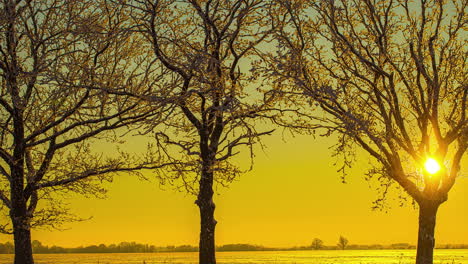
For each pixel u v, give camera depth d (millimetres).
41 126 25109
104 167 24875
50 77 21922
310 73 22906
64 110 24078
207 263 23500
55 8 24547
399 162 22594
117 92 22156
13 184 25500
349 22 22859
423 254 22734
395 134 22922
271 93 22375
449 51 22516
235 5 22438
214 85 22062
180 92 22125
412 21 22734
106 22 24094
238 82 22625
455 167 22500
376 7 22625
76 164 25812
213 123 24141
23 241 25578
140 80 22938
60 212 25891
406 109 23625
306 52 22672
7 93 24406
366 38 23094
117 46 23812
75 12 24469
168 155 24391
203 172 23750
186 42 22250
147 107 23453
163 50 22844
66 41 24312
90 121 23656
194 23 23234
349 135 22016
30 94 25312
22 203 25438
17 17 24594
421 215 22922
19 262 25359
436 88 22078
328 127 22047
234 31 22578
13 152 25375
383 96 22203
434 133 22484
